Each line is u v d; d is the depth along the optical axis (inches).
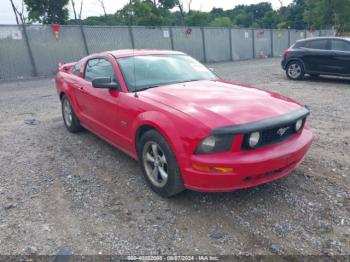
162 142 134.5
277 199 142.1
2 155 204.7
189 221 128.9
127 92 164.1
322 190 148.9
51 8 1230.9
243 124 122.6
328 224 124.6
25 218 134.1
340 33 1708.9
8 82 558.3
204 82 177.2
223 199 143.3
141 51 201.0
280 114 133.9
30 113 318.7
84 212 137.5
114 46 698.2
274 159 124.7
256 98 148.9
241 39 953.5
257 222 127.0
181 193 149.3
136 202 143.7
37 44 602.5
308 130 153.0
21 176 173.3
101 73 193.6
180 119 128.5
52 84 517.0
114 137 178.4
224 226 125.1
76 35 644.1
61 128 261.3
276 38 1075.3
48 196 151.6
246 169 120.3
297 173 165.8
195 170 123.6
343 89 404.2
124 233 123.0
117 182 163.0
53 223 130.3
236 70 662.5
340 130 235.5
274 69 663.1
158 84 171.6
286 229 122.3
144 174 154.3
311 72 474.0
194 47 839.1
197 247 114.3
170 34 781.3
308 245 113.7
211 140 120.5
